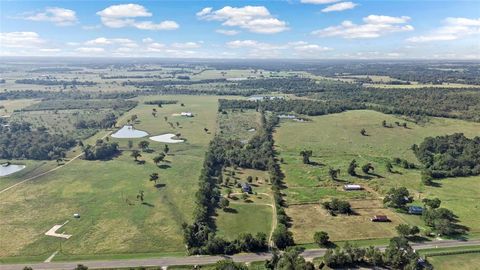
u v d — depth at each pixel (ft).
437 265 432.25
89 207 583.99
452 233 501.15
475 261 439.22
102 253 457.27
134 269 421.59
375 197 622.13
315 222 536.83
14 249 465.06
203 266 428.97
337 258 427.33
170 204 595.88
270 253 457.27
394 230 513.04
